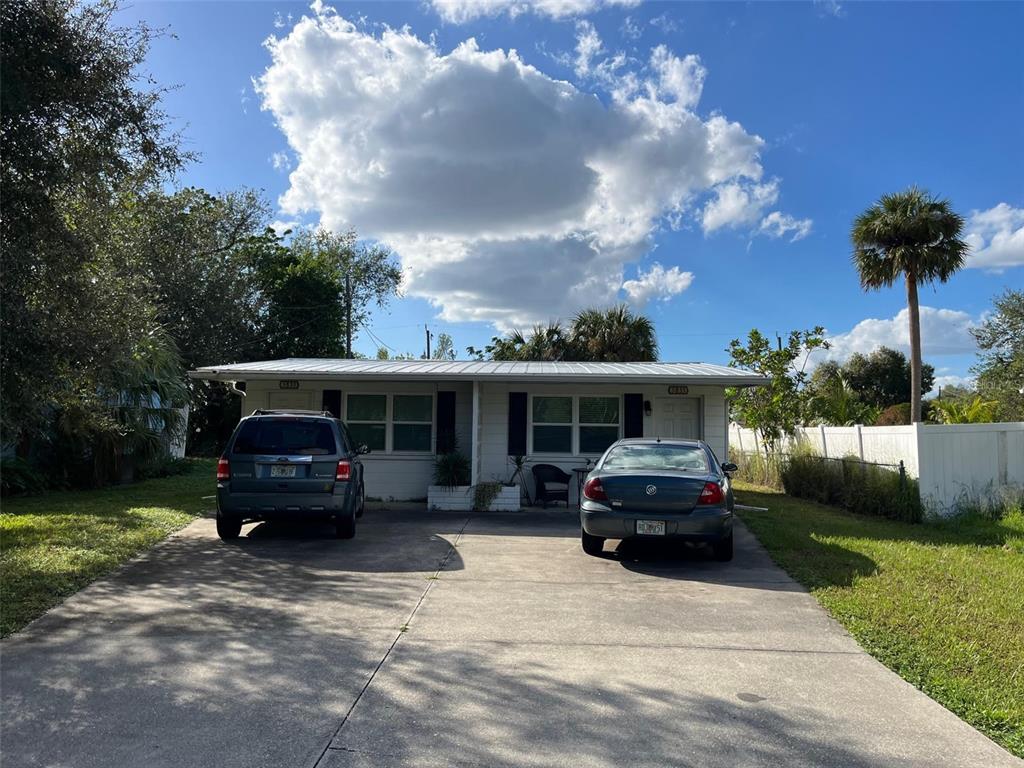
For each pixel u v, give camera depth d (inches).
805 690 195.3
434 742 163.2
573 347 1160.8
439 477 554.9
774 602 285.0
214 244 1130.0
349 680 198.8
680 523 343.6
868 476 546.6
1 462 571.8
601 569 343.6
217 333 1095.0
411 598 286.0
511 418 600.7
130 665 208.8
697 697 190.1
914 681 202.1
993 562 352.8
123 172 334.3
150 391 706.2
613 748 161.2
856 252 962.1
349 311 1572.3
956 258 914.7
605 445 603.2
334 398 609.9
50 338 302.8
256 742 162.7
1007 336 1032.2
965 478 516.1
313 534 427.2
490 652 223.5
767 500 636.1
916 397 951.6
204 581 309.3
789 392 785.6
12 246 289.9
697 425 602.2
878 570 334.6
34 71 291.0
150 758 155.6
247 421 400.2
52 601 272.8
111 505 527.2
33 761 154.0
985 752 161.0
